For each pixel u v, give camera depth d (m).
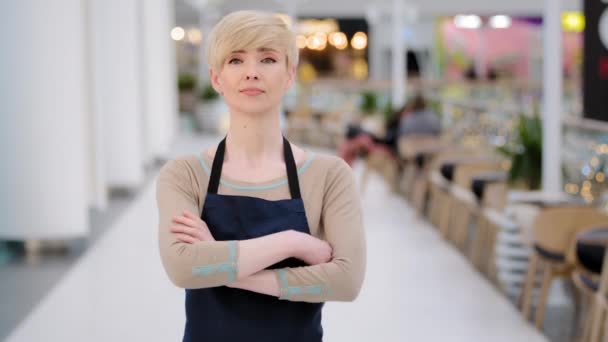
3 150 6.62
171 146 15.98
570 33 20.09
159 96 13.40
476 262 6.66
